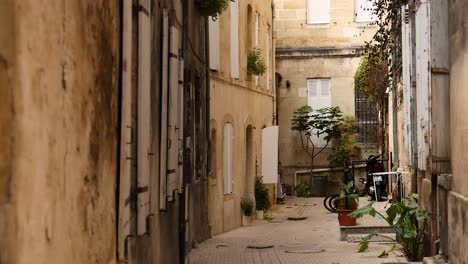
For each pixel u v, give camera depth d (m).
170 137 9.73
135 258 7.47
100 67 5.77
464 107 9.28
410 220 13.30
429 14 10.59
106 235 6.07
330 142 35.56
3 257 3.48
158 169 9.18
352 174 32.59
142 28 7.39
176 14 12.43
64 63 4.64
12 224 3.60
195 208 17.14
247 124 24.64
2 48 3.49
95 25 5.57
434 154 10.50
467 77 9.05
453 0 9.97
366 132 35.25
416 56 12.67
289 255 15.55
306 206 30.16
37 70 4.02
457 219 9.65
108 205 6.13
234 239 18.95
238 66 22.70
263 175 25.81
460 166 9.65
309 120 35.62
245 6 24.47
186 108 14.05
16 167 3.65
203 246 17.31
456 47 9.78
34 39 3.96
